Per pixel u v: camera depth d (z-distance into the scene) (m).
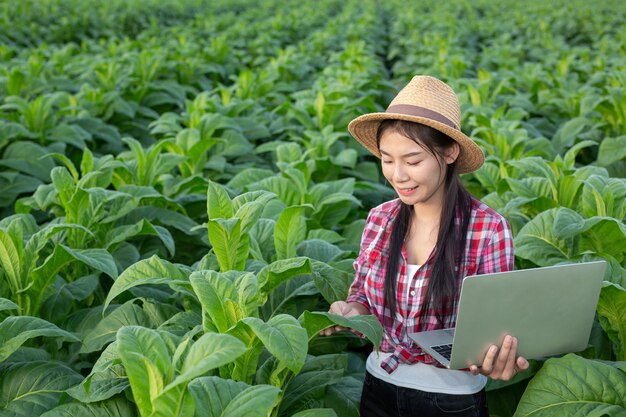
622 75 7.61
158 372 1.91
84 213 3.82
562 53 12.49
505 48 12.53
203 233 4.54
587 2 21.44
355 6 23.25
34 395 2.75
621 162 5.81
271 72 9.62
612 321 3.12
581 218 3.41
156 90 8.92
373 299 2.64
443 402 2.49
